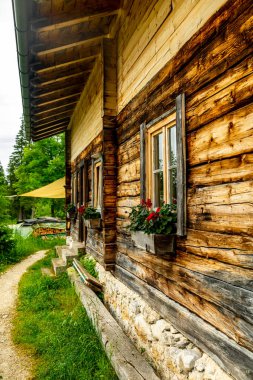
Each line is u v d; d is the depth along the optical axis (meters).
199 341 2.59
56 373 3.50
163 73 3.39
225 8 2.31
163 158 3.43
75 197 10.43
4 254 11.15
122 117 4.96
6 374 3.69
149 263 3.72
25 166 24.84
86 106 8.15
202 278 2.58
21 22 3.43
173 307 3.05
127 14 4.70
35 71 5.46
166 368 3.13
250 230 2.01
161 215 3.06
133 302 4.18
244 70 2.10
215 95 2.43
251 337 1.98
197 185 2.67
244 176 2.09
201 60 2.63
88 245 7.96
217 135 2.39
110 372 3.38
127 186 4.65
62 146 24.83
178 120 2.95
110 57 5.38
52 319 5.12
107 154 5.25
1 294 6.88
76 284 6.21
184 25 2.94
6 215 12.34
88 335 4.23
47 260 10.46
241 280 2.09
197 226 2.66
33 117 8.67
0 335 4.75
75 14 4.41
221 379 2.26
